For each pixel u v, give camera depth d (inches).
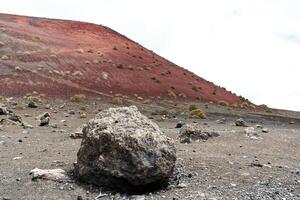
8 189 405.7
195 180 439.2
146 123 443.5
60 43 2719.0
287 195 392.2
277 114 2364.7
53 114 1341.0
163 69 2810.0
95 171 418.3
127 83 2278.5
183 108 1925.4
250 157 577.3
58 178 437.1
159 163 407.2
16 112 1327.5
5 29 2586.1
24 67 2046.0
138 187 407.2
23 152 598.2
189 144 687.1
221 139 751.1
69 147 649.6
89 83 2110.0
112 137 414.9
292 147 713.6
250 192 397.7
